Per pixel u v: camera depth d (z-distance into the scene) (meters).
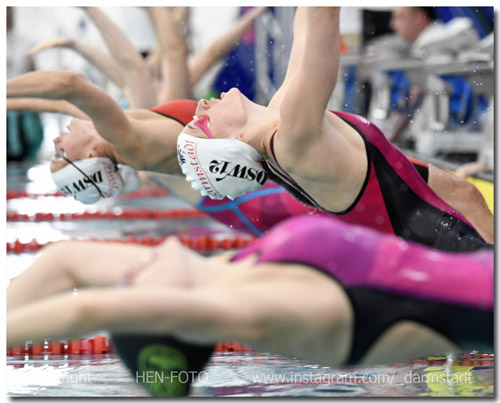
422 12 27.81
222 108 11.64
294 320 6.88
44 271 7.89
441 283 7.50
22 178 38.22
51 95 12.62
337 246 7.33
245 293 6.84
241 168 11.46
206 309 6.49
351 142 11.20
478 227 12.47
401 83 29.41
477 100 24.59
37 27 43.03
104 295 6.29
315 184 11.14
